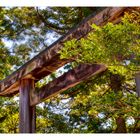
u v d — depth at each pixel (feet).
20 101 14.06
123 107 7.86
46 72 13.65
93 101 8.39
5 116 24.49
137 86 8.88
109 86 18.08
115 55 7.57
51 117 21.47
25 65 13.70
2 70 25.21
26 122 13.58
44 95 13.10
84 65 11.43
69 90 19.01
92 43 7.44
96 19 9.97
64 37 11.32
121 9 9.02
